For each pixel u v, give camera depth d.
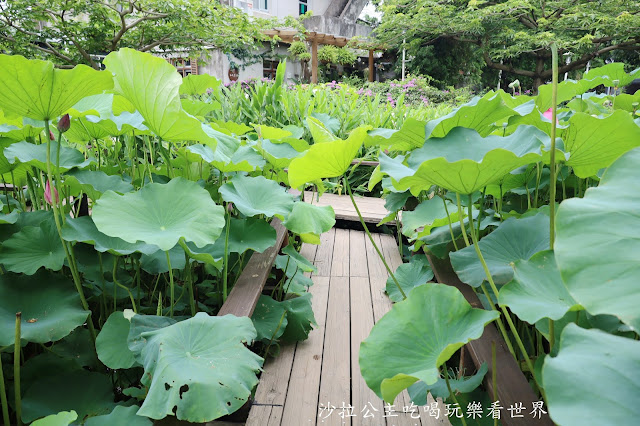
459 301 1.08
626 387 0.60
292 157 2.18
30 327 1.26
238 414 1.64
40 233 1.48
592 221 0.70
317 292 2.71
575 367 0.64
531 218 1.35
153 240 1.25
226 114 4.93
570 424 0.57
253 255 2.06
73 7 7.73
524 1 12.59
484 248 1.33
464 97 11.65
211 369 1.10
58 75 1.17
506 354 1.27
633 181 0.74
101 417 1.18
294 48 15.39
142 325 1.33
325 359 2.01
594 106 2.09
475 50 16.06
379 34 15.51
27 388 1.38
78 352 1.52
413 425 1.60
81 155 1.70
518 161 0.92
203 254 1.39
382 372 1.02
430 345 1.04
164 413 1.01
